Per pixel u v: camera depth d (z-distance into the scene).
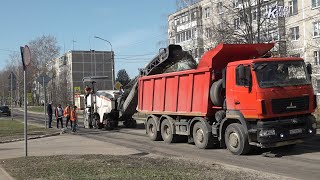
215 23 35.38
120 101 27.19
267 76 12.98
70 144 18.88
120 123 32.59
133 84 25.83
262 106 12.68
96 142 19.44
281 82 13.09
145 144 18.00
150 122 19.58
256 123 13.07
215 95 14.77
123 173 9.69
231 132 13.84
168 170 10.08
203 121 15.50
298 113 13.27
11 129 29.39
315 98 13.80
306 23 46.41
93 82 30.62
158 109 18.83
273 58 13.31
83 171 10.21
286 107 13.02
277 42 31.22
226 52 14.96
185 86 16.70
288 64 13.41
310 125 13.47
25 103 13.41
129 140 20.09
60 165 11.40
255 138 13.12
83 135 24.16
